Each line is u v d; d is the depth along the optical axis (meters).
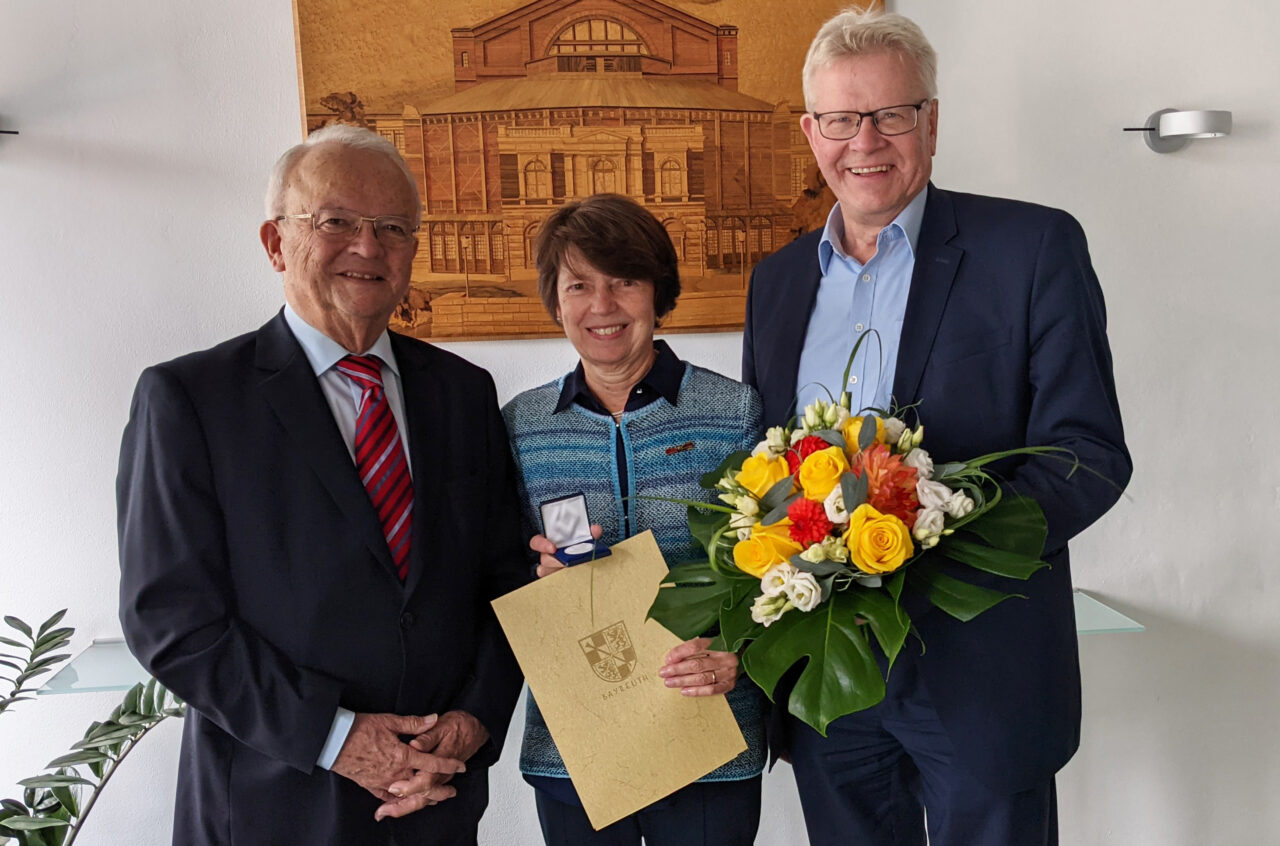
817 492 1.30
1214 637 2.52
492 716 1.61
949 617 1.54
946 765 1.63
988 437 1.55
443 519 1.59
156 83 2.17
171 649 1.41
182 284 2.22
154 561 1.42
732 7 2.25
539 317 2.29
